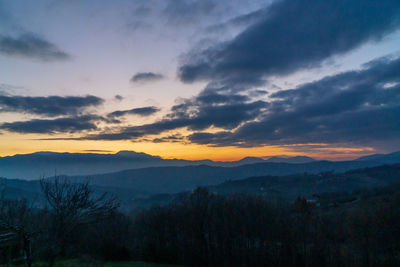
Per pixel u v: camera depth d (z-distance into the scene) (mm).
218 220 29188
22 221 9906
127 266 26984
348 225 24734
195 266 29594
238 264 27094
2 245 12531
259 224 26562
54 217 10172
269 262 25531
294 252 24719
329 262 22797
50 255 10703
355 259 21734
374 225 22609
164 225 32594
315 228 24953
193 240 30625
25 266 12867
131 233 38219
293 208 33594
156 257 31562
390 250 21672
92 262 23641
